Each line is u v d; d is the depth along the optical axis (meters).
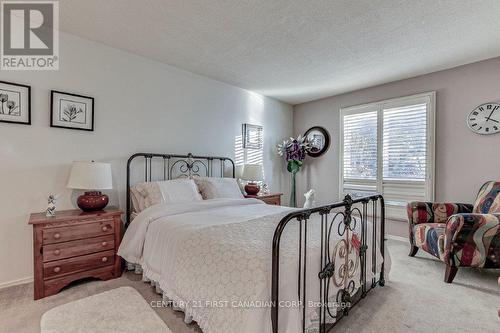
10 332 1.56
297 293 1.29
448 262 2.29
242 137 4.11
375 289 2.17
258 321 1.12
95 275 2.22
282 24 2.26
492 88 2.92
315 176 4.72
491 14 2.08
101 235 2.26
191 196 2.79
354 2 1.95
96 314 1.72
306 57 2.93
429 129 3.35
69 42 2.46
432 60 2.99
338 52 2.79
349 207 1.72
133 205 2.71
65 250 2.07
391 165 3.71
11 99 2.18
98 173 2.30
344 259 1.68
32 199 2.27
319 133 4.63
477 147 3.02
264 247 1.42
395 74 3.43
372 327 1.64
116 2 1.98
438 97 3.31
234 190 3.26
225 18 2.18
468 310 1.85
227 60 3.03
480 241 2.21
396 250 3.22
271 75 3.51
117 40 2.59
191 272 1.53
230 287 1.27
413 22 2.21
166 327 1.59
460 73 3.13
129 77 2.85
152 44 2.66
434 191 3.33
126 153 2.84
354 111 4.16
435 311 1.84
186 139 3.37
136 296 1.97
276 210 2.56
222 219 2.12
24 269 2.24
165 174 3.16
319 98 4.62
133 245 2.19
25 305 1.86
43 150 2.33
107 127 2.70
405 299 2.01
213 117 3.69
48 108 2.35
